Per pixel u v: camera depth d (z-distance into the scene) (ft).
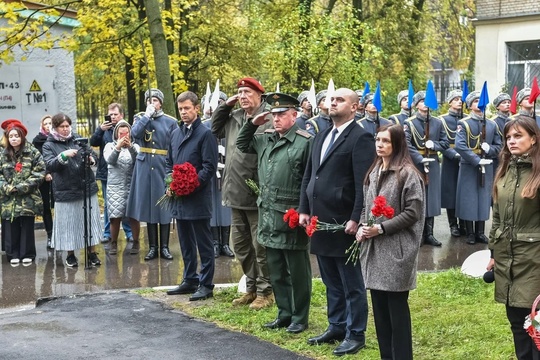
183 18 72.38
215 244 37.68
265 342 23.47
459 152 39.58
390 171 19.69
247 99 25.40
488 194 39.96
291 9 76.54
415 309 26.58
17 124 36.68
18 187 35.91
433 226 42.47
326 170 22.06
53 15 49.75
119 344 23.49
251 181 26.08
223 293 29.53
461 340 23.09
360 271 22.07
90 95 86.22
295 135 24.34
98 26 53.21
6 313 27.89
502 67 84.33
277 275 24.64
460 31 97.66
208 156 28.43
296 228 23.75
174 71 65.00
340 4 91.61
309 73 69.05
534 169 17.88
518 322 18.60
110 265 35.63
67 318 26.63
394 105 80.02
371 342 23.03
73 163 34.81
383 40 86.28
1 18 51.01
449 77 128.36
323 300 28.09
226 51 77.71
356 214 21.30
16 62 51.47
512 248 18.20
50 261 36.78
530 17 81.51
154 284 31.86
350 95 21.86
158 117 37.32
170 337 24.17
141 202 36.47
